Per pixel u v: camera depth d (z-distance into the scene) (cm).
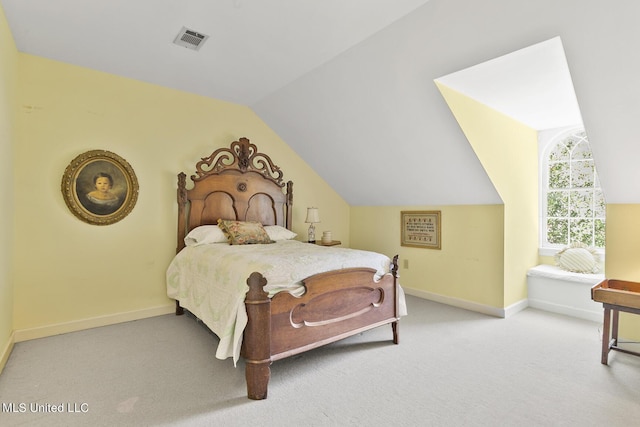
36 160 292
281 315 214
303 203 488
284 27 247
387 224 480
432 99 293
